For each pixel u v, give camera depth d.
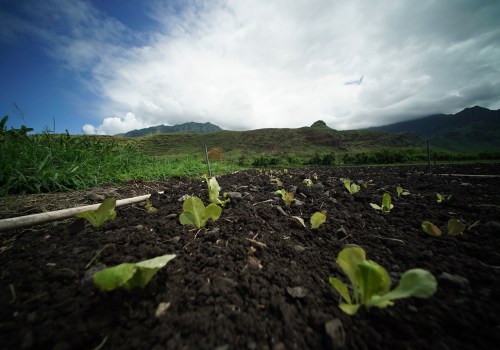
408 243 1.59
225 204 2.63
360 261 1.00
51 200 2.57
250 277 1.17
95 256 1.31
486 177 4.78
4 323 0.83
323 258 1.42
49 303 0.95
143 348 0.77
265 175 6.96
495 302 1.00
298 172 8.36
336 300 1.03
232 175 6.79
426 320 0.91
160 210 2.41
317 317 0.91
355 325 0.89
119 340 0.79
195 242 1.57
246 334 0.83
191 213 1.77
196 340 0.80
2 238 1.62
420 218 2.12
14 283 1.07
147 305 0.95
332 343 0.79
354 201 2.90
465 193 3.21
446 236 1.69
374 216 2.23
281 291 1.08
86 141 4.87
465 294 1.06
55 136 4.31
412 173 6.47
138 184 4.08
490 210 2.27
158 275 1.16
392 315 0.94
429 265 1.30
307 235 1.77
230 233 1.73
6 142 3.17
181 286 1.09
